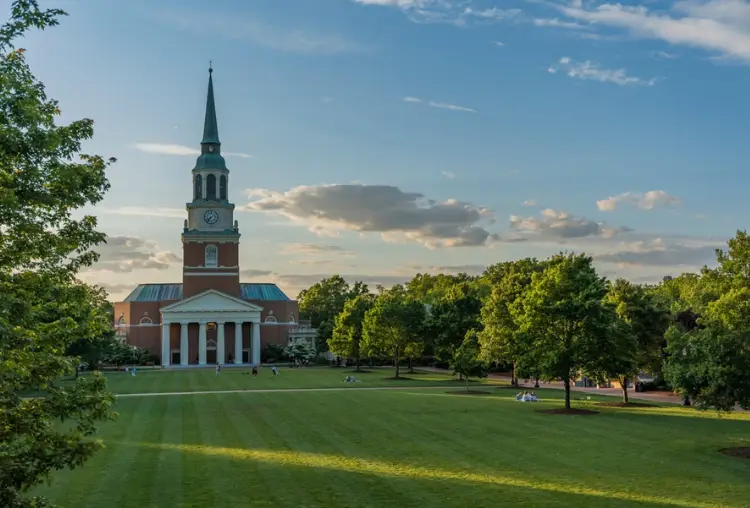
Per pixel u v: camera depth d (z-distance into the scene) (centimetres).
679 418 4875
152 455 3488
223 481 2902
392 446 3741
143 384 8625
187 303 13950
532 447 3697
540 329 5534
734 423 4600
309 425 4578
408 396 6719
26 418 1884
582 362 5353
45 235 1936
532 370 5616
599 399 6594
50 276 2028
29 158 1895
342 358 13775
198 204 14550
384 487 2786
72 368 1956
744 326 3581
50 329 2062
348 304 11706
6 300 1698
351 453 3538
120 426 4584
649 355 6309
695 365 3622
